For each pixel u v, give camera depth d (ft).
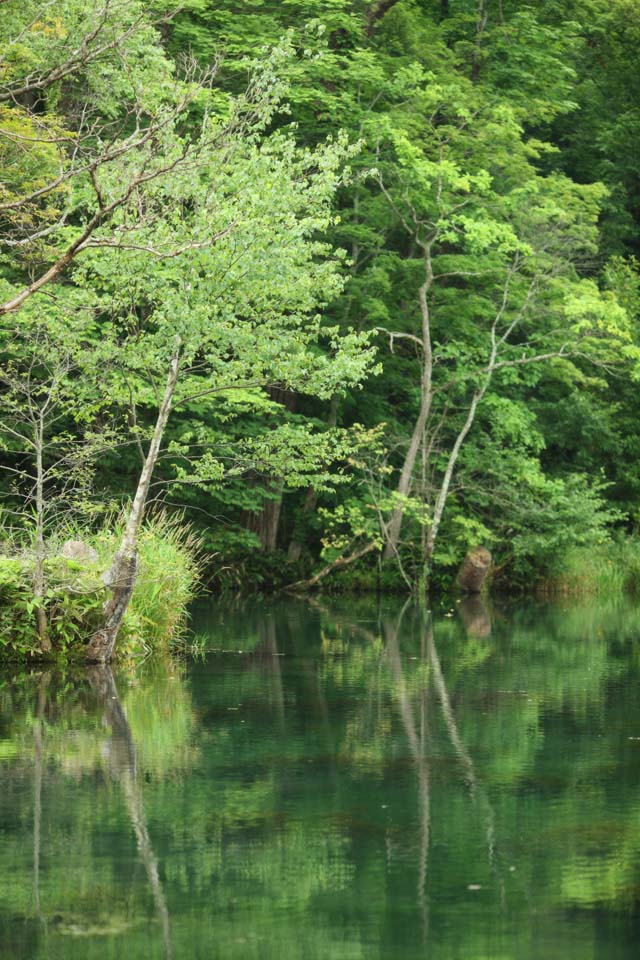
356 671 59.98
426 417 110.73
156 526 71.51
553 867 28.63
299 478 63.93
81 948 23.85
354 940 24.07
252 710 48.88
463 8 129.70
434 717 47.47
